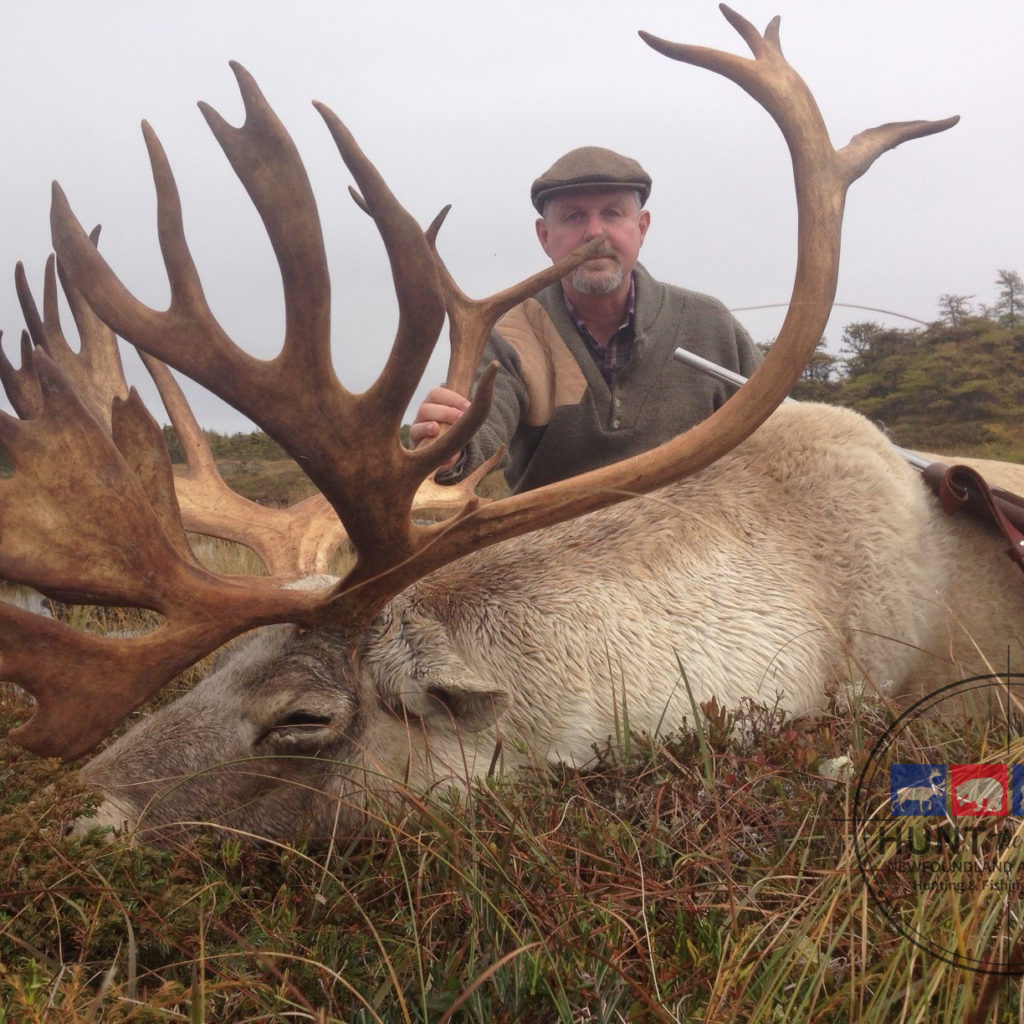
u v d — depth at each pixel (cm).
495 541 281
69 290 352
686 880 221
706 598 307
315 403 254
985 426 1280
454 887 222
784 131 271
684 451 282
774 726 288
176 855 248
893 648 324
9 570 246
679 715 293
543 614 299
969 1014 155
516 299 349
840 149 277
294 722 280
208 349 247
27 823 216
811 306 271
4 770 246
